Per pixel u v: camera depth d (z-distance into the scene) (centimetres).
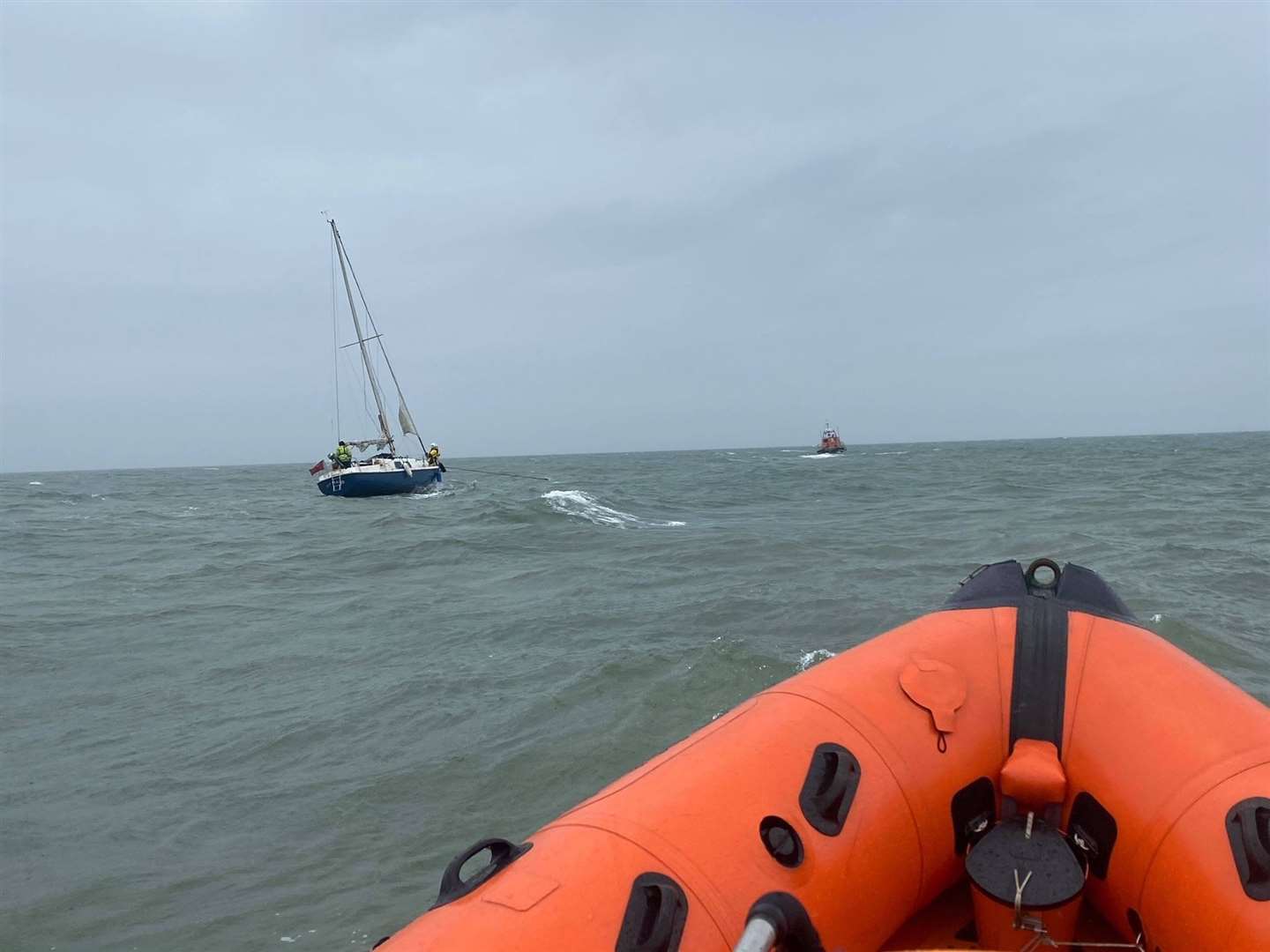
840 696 266
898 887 240
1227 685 268
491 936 176
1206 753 238
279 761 613
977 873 226
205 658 916
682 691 681
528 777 556
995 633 287
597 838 208
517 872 200
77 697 783
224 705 748
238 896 438
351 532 2192
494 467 9494
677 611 1024
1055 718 262
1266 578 1113
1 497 4753
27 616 1162
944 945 254
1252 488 2842
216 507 3600
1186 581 1100
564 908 186
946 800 254
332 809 529
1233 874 211
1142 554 1342
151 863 475
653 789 229
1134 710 255
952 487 3338
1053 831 242
